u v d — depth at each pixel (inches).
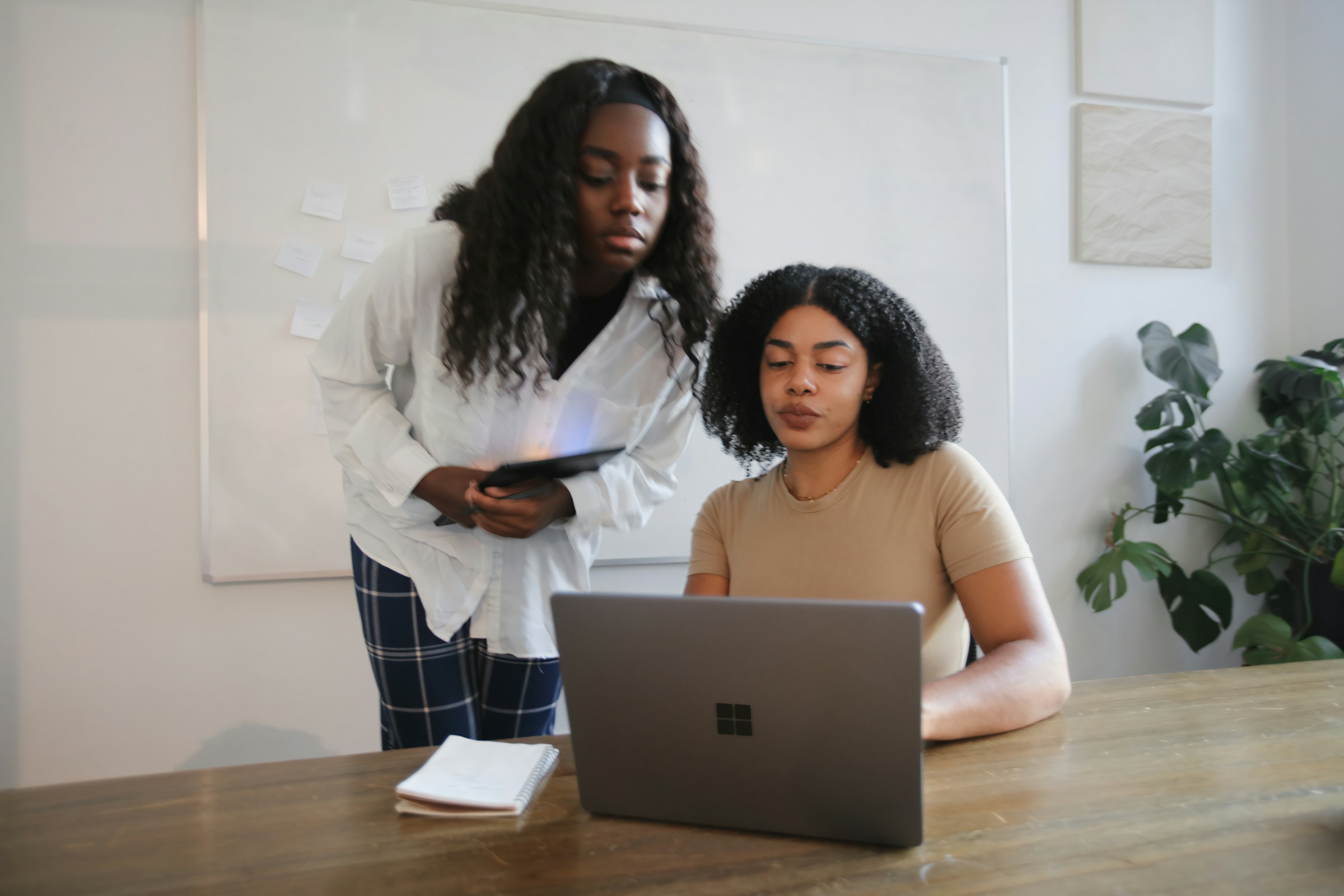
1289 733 36.3
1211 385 106.7
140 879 26.3
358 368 51.5
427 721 54.9
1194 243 114.8
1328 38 114.0
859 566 45.6
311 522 88.7
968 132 105.7
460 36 90.8
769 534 48.2
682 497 98.7
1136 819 28.7
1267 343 119.1
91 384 83.9
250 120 86.0
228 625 87.4
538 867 26.9
